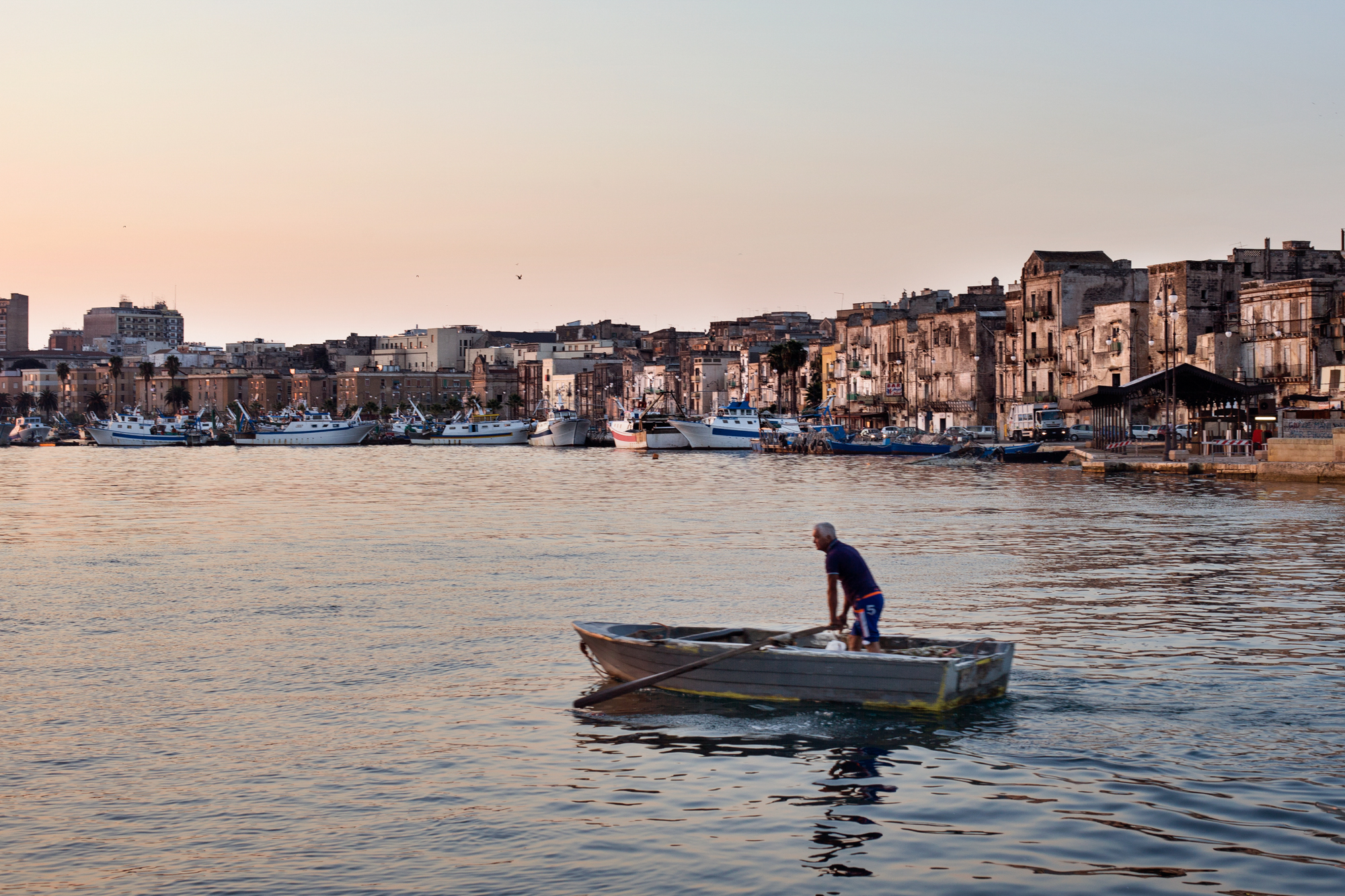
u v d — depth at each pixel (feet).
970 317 482.69
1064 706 67.67
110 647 89.20
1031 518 178.91
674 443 555.69
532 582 120.06
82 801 55.26
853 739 62.39
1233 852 47.44
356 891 45.50
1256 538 145.48
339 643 89.61
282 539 166.81
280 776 58.34
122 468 442.09
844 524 176.65
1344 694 69.77
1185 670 75.77
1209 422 318.24
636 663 73.56
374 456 561.43
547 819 52.21
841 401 577.43
